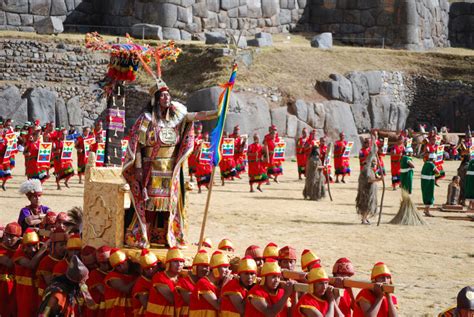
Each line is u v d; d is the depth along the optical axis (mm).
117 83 12117
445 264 16641
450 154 48906
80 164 29781
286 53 52688
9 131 27062
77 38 52062
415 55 58500
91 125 48875
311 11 64188
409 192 24812
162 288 9438
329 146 27938
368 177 22234
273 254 9453
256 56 51031
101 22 57188
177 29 55781
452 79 56656
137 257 10109
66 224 11227
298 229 20859
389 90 55031
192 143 10727
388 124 53438
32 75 49812
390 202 28422
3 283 11312
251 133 44125
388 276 8820
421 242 19359
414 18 61750
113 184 10492
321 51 55031
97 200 10719
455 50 64938
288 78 49844
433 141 35000
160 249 10555
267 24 61438
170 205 10609
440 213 25531
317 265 8680
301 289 8695
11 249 11312
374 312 8648
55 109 47125
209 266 9352
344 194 30188
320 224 21922
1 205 22969
